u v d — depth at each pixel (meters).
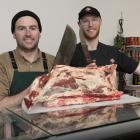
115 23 2.88
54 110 0.67
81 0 2.64
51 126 0.53
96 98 0.78
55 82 0.76
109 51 1.74
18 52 1.36
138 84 2.68
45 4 2.47
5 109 0.72
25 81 1.27
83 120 0.57
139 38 2.69
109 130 0.52
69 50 0.84
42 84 0.75
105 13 2.81
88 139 0.49
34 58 1.38
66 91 0.76
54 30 2.54
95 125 0.53
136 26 3.04
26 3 2.39
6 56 1.35
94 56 1.68
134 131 0.53
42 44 2.49
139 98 0.83
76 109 0.68
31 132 0.51
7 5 2.31
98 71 0.84
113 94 0.80
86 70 0.83
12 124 0.58
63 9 2.56
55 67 0.80
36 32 1.31
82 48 1.57
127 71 1.76
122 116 0.60
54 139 0.48
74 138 0.48
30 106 0.68
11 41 2.34
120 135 0.51
